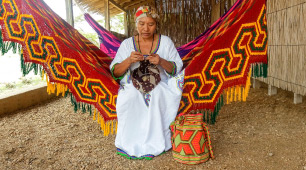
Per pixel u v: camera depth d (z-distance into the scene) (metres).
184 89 2.69
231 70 2.78
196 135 2.27
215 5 8.60
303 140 2.66
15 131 3.24
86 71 2.63
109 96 2.65
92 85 2.65
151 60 2.34
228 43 2.76
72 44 2.75
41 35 2.49
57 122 3.61
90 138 3.00
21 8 2.41
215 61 2.75
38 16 2.50
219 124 3.29
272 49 4.46
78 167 2.31
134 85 2.47
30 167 2.33
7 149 2.69
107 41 5.39
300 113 3.50
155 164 2.32
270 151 2.47
